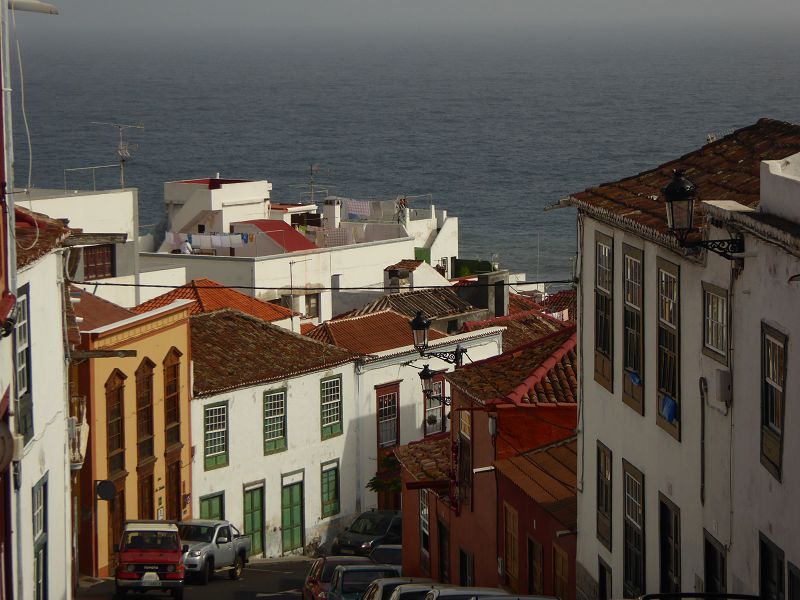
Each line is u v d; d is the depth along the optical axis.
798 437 23.50
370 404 74.12
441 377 78.19
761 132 33.72
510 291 104.62
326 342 74.56
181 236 107.81
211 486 65.62
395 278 96.00
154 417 60.97
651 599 26.59
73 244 41.69
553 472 40.28
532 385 42.88
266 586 56.00
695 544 29.02
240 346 69.75
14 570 31.91
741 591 26.42
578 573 37.00
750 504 25.89
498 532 42.78
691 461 29.16
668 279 30.41
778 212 25.06
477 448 44.78
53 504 37.22
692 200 26.11
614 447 34.28
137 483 59.53
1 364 29.75
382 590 39.66
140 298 91.75
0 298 29.27
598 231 35.22
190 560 55.09
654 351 31.34
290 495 70.12
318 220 120.06
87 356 45.88
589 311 36.16
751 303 25.61
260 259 99.12
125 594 50.94
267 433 68.69
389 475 73.50
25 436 33.44
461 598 32.28
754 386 25.58
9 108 31.17
